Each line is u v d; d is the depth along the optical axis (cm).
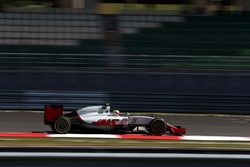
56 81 6506
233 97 6531
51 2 8225
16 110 6278
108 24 7850
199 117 6056
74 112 4369
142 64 7119
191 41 7625
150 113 6400
